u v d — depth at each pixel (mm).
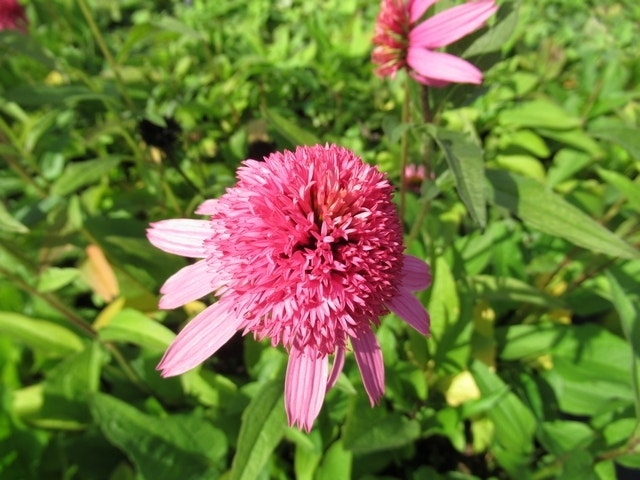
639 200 234
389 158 319
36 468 215
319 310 122
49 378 218
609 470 185
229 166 332
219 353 271
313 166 128
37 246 274
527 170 322
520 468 209
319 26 455
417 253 255
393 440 195
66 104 299
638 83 400
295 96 440
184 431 201
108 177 357
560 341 245
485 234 271
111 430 190
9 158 272
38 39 441
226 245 129
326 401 213
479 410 218
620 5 611
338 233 124
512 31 161
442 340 227
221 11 555
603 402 230
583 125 333
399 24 164
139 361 249
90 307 317
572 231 161
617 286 186
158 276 254
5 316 228
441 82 165
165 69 438
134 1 617
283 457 237
